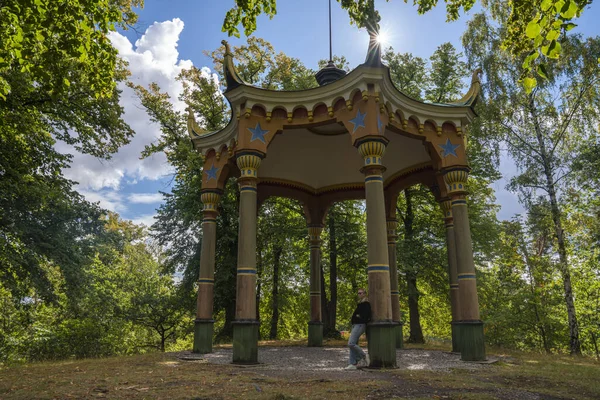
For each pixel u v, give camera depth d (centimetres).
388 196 1562
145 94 2509
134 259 4228
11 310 2508
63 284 2158
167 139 2550
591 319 2547
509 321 2348
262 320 3419
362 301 910
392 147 1459
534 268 2477
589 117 1897
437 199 1426
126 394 580
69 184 2039
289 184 1670
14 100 1608
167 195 2528
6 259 1823
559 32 406
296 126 1110
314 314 1605
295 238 2489
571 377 785
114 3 1491
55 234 2027
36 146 1825
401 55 2422
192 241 2433
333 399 541
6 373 838
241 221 1034
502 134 2050
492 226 2191
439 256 2148
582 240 2273
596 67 1820
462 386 654
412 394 580
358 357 898
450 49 2389
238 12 836
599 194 1909
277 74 2612
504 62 2042
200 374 769
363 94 993
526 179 1897
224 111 2605
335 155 1622
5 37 765
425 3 917
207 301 1240
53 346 2594
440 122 1180
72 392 595
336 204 2506
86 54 804
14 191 1761
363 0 955
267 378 712
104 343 2767
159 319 2942
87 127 1955
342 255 2497
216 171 1311
